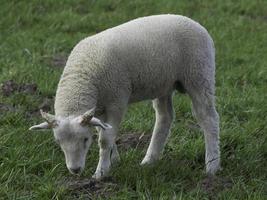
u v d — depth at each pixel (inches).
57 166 462.0
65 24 869.2
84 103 442.9
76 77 449.1
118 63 450.9
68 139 420.2
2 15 874.1
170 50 465.4
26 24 863.7
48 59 735.7
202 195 431.2
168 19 475.8
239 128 556.1
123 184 443.2
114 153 482.0
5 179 445.4
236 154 507.5
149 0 989.2
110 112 456.1
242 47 818.2
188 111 601.9
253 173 472.7
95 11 936.3
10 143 497.0
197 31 474.9
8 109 572.4
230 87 673.6
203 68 474.3
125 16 912.9
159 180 444.5
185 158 501.7
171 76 471.8
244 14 997.8
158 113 499.2
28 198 419.2
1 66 690.8
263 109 604.7
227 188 443.5
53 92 629.0
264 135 544.7
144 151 513.3
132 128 556.4
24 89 624.1
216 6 1005.2
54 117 424.2
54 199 420.5
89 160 486.9
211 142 478.9
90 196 423.5
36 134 513.0
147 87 468.1
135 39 458.9
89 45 459.5
